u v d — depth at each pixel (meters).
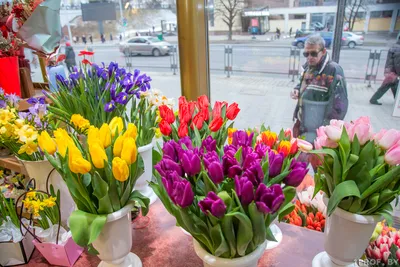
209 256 0.58
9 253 0.83
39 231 0.83
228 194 0.53
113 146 0.67
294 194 0.56
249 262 0.57
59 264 0.82
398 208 1.06
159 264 0.80
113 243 0.70
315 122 1.45
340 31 1.33
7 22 1.11
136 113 1.01
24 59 1.27
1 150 1.01
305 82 1.43
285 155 0.65
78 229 0.63
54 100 0.94
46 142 0.67
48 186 0.87
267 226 0.57
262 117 1.44
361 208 0.63
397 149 0.58
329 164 0.66
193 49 1.27
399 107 1.29
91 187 0.66
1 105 0.95
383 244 0.75
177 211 0.57
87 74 0.95
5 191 0.92
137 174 0.72
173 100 1.06
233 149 0.58
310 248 0.83
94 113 0.92
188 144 0.65
